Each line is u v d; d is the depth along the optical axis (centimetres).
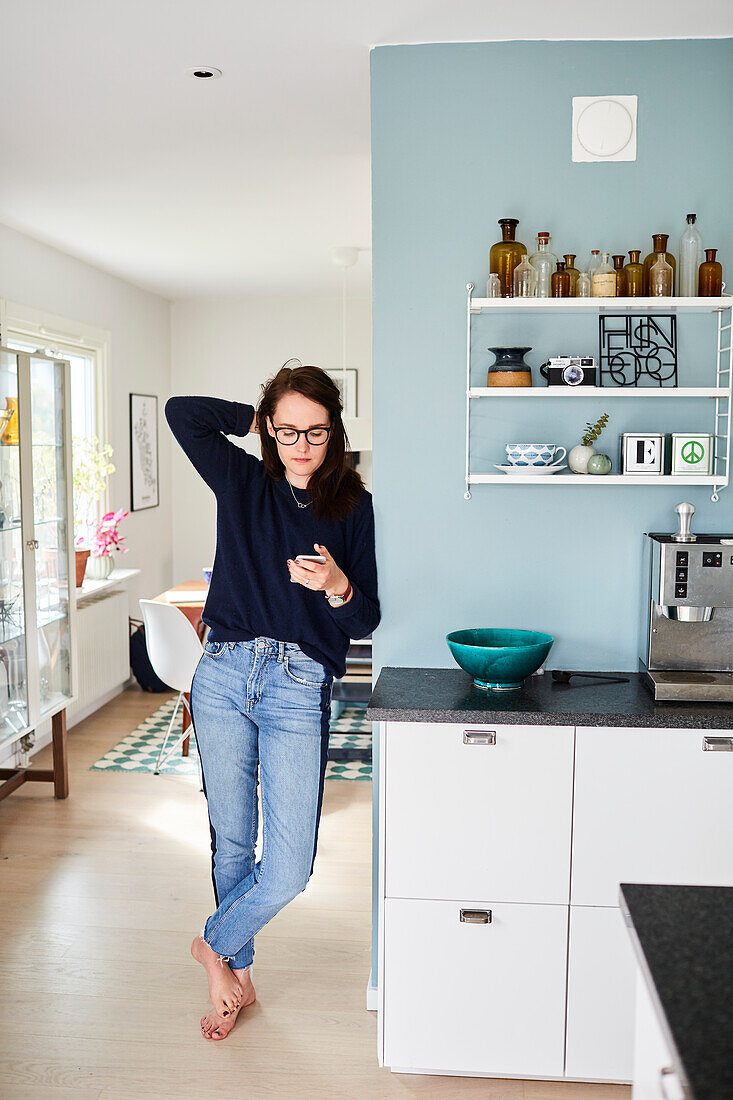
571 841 219
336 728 505
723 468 251
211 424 231
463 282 253
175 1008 256
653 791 217
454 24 233
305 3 219
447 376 255
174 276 594
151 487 674
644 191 248
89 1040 242
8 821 389
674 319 251
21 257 468
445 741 219
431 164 250
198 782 438
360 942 295
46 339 500
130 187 381
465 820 221
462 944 224
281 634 231
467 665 235
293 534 233
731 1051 89
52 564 407
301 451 223
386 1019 227
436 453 257
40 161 345
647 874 219
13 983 267
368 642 492
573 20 231
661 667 238
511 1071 226
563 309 247
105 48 244
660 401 253
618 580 257
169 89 274
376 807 260
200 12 223
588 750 217
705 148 246
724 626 236
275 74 263
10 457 365
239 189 385
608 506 255
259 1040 244
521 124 247
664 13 226
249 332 704
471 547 259
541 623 260
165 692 605
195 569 729
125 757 473
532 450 243
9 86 271
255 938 297
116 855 355
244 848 246
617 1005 222
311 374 221
